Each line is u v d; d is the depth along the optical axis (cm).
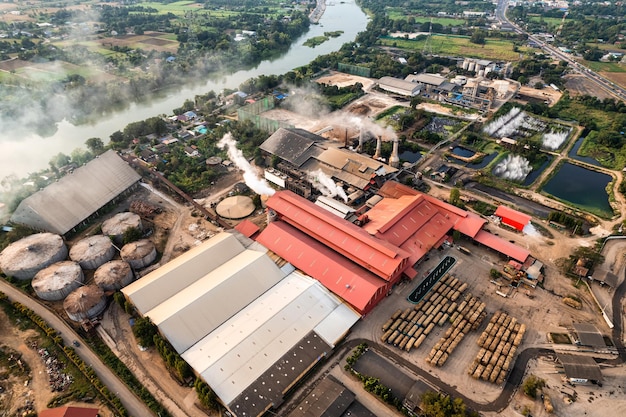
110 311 11150
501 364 9725
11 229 14075
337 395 8756
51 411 8450
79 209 14438
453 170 18112
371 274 11644
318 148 17762
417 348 10219
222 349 9600
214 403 8819
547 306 11494
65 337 10388
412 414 8706
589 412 8888
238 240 12975
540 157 18975
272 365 9362
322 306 10844
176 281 11275
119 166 16400
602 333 10688
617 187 16925
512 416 8775
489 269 12725
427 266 12825
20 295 11606
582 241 13875
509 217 14438
